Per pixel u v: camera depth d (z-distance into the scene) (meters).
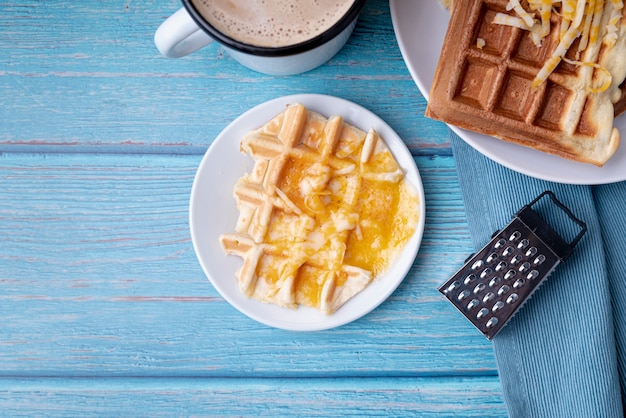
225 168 0.55
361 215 0.55
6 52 0.57
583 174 0.52
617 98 0.49
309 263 0.54
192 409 0.57
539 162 0.52
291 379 0.57
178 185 0.57
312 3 0.49
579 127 0.49
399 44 0.52
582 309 0.54
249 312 0.55
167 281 0.57
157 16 0.57
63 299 0.57
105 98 0.57
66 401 0.58
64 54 0.57
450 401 0.56
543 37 0.48
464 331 0.56
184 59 0.57
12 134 0.57
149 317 0.57
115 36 0.57
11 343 0.58
